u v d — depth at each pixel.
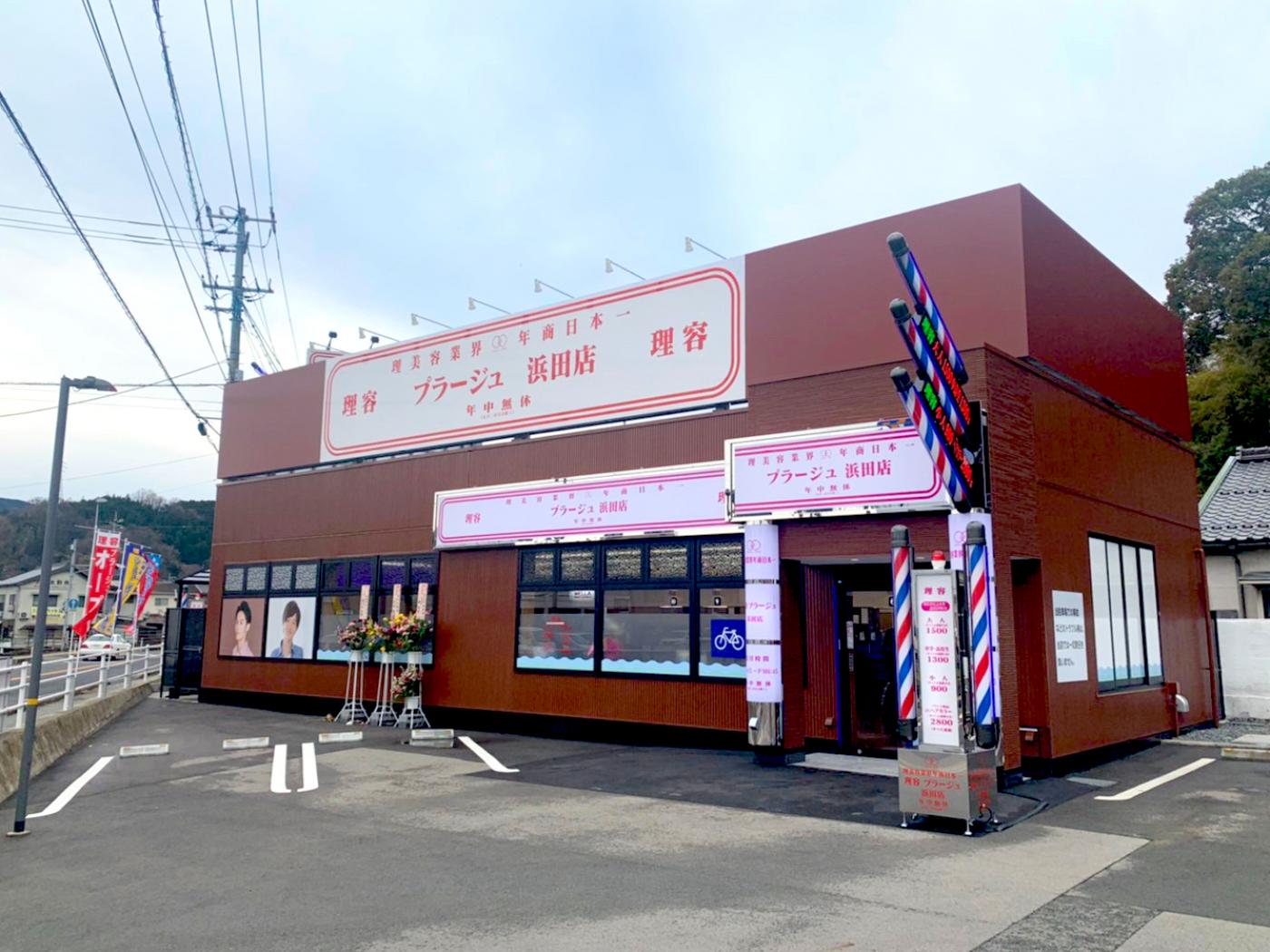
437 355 16.36
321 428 18.33
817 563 11.41
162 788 10.18
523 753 12.12
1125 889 5.92
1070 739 10.30
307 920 5.57
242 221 27.11
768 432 11.80
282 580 18.66
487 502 14.77
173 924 5.57
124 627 60.16
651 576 12.84
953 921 5.32
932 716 7.80
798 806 8.64
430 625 15.50
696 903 5.73
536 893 6.00
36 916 5.79
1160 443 14.31
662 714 12.48
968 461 8.94
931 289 10.83
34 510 68.00
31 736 8.34
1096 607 11.43
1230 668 15.84
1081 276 11.98
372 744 13.16
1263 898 5.74
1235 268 27.05
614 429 13.52
